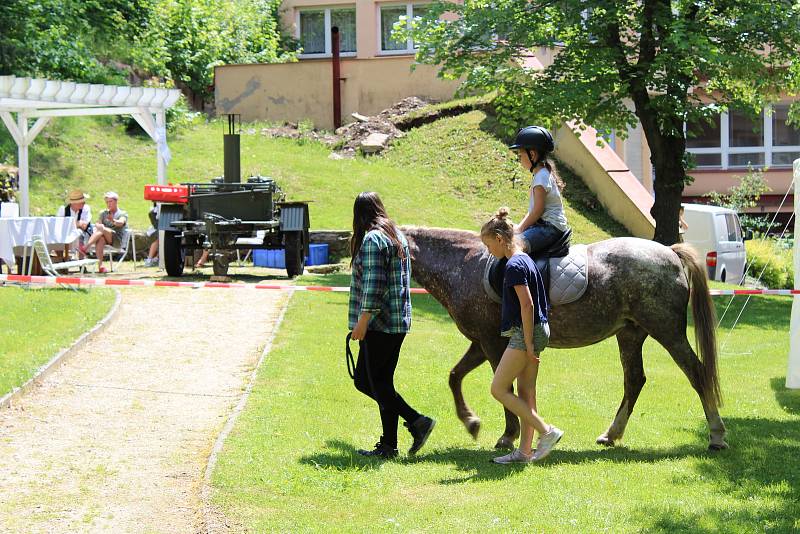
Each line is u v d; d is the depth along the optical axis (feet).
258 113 93.40
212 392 29.86
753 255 73.56
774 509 19.10
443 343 39.17
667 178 58.29
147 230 62.39
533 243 24.54
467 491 20.70
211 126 91.04
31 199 67.87
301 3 110.22
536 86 54.85
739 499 19.97
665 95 53.78
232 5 107.65
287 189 73.87
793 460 23.43
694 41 50.29
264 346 36.01
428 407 29.32
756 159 98.27
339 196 73.46
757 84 56.80
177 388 30.17
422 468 22.84
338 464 22.70
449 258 25.55
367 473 22.13
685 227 59.98
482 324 24.71
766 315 53.11
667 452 24.67
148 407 27.91
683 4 55.16
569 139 81.92
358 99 92.73
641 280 24.49
